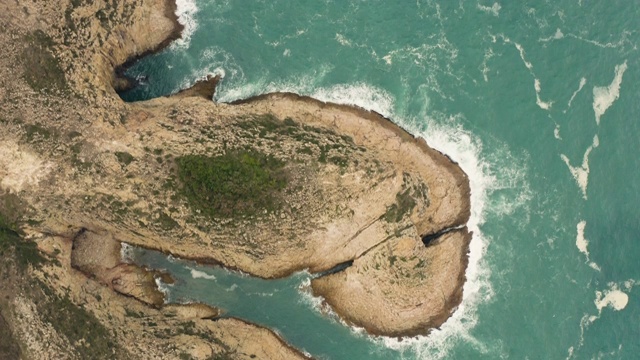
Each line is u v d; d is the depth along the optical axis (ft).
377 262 220.43
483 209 231.91
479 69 235.61
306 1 237.04
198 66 232.12
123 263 223.30
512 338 229.86
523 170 232.73
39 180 196.75
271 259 221.05
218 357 208.13
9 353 191.93
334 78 233.14
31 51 197.47
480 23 237.25
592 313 231.30
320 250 220.84
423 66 234.99
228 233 209.77
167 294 225.97
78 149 197.26
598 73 236.22
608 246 233.14
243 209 203.92
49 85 198.18
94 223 211.00
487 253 230.89
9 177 195.00
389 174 214.48
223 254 221.66
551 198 232.94
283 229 210.59
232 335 220.23
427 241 232.94
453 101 233.76
